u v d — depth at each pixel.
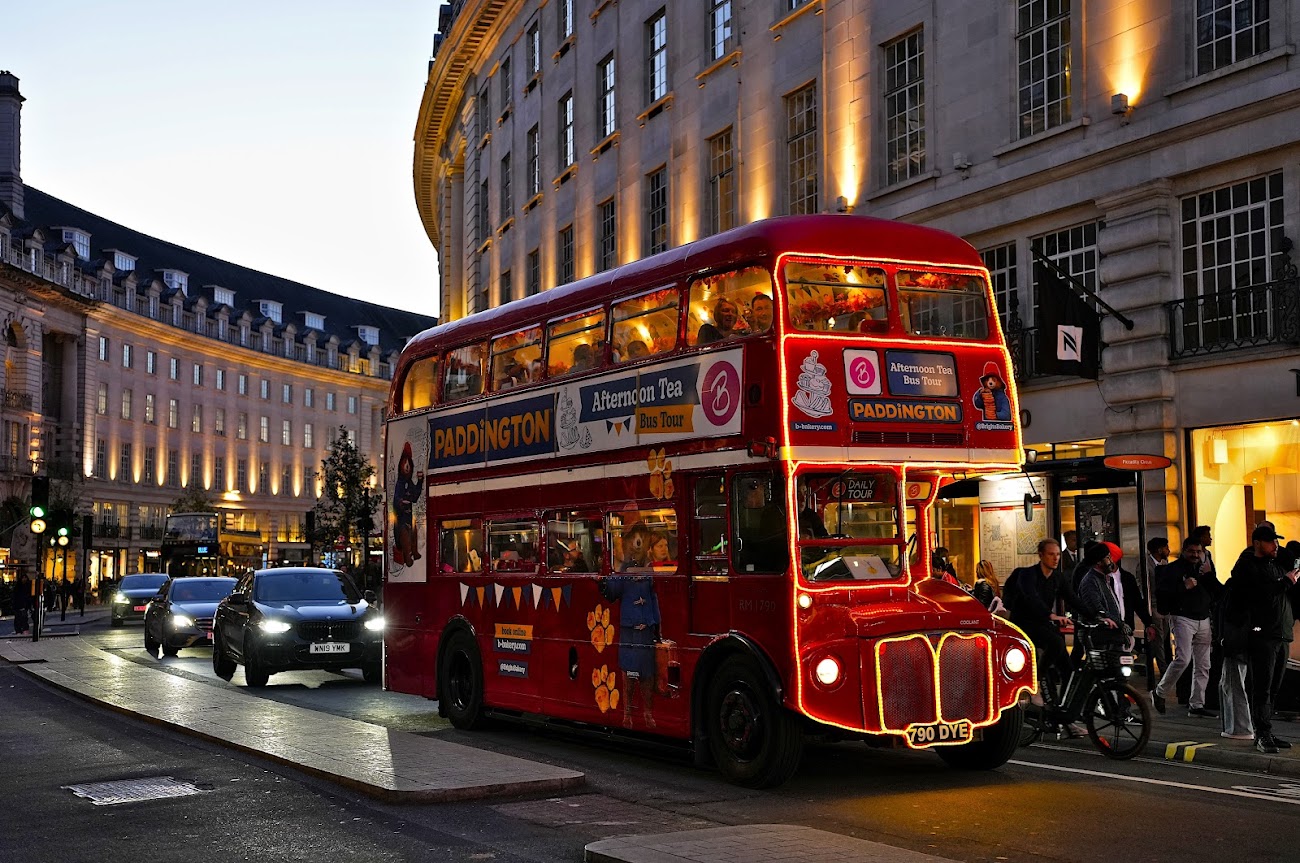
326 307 125.06
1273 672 12.19
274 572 22.17
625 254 33.50
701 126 30.09
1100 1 20.06
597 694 12.84
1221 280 18.53
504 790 10.32
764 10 27.83
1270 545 12.02
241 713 15.35
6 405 77.69
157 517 94.44
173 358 97.44
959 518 22.06
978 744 11.52
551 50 38.84
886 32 24.27
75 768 12.07
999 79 21.86
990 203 21.91
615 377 12.81
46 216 92.44
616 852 7.74
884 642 10.56
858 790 10.64
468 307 48.16
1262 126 17.75
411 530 16.58
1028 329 21.19
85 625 47.06
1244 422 18.06
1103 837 8.63
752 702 10.81
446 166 55.06
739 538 11.13
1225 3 18.45
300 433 113.38
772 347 10.81
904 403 11.15
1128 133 19.44
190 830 9.18
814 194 26.36
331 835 8.95
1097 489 19.94
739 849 7.80
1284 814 9.38
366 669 21.42
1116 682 12.36
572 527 13.41
